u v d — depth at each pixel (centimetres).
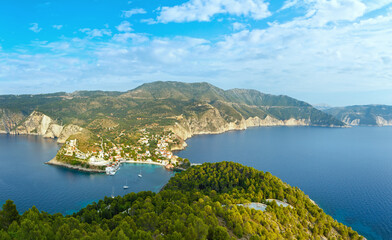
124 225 6781
